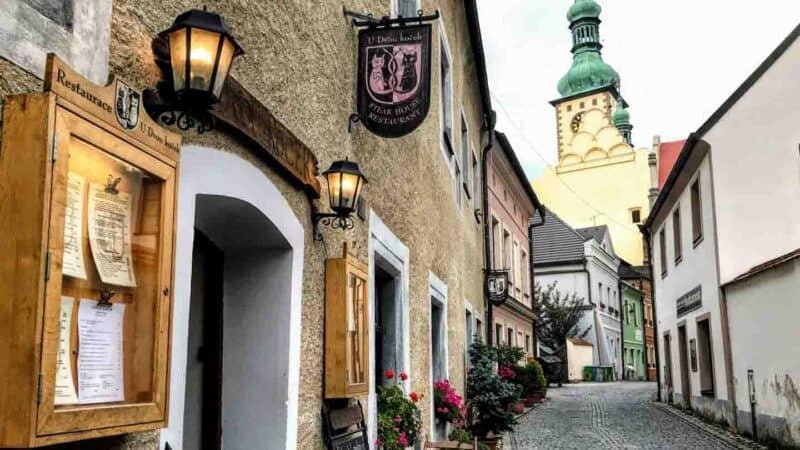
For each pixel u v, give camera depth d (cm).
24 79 192
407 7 836
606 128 5953
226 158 314
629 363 4850
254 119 333
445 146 1105
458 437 1052
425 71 504
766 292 1270
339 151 512
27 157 181
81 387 198
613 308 4672
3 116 183
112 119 209
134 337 224
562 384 3788
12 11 189
